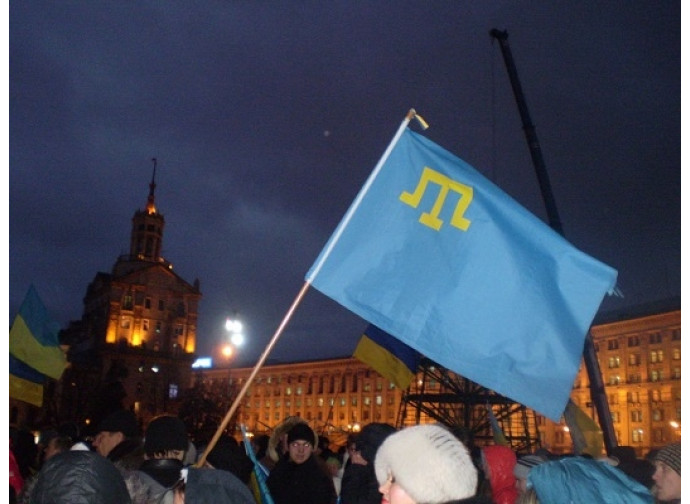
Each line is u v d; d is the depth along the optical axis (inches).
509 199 203.9
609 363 2805.1
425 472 106.0
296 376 4389.8
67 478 105.5
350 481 215.5
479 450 222.7
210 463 259.6
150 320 3639.3
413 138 210.5
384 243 203.5
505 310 195.9
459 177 205.6
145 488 150.6
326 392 4220.0
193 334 3742.6
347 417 4055.1
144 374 3555.6
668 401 2561.5
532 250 198.7
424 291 199.0
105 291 3649.1
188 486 151.0
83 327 3892.7
